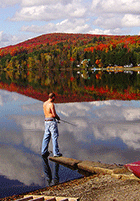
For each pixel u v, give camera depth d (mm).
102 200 4039
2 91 27891
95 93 24453
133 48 124875
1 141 8469
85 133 9273
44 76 73562
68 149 7469
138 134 9070
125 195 4125
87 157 6773
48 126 6875
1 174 5727
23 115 13211
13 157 6922
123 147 7602
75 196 4340
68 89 29469
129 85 33062
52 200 3939
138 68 109750
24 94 24547
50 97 6875
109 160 6504
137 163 5023
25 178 5508
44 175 5660
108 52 125125
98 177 5293
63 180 5359
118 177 5078
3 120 11914
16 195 4723
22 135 9227
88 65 128750
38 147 7832
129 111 13812
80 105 16406
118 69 109750
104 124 10672
